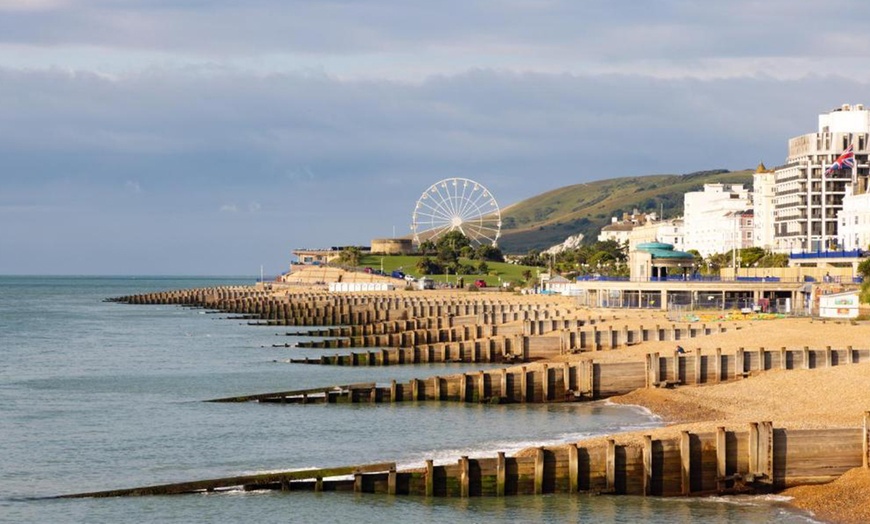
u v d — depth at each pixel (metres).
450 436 100.88
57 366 172.00
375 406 120.75
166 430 106.94
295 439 101.31
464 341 177.38
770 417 91.94
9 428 108.69
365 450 95.12
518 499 76.12
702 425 83.50
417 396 123.88
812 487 74.75
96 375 157.88
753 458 75.00
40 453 96.19
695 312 194.38
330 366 166.38
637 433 82.56
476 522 71.56
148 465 91.12
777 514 71.25
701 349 129.62
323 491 79.50
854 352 121.69
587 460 76.31
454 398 123.38
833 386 102.62
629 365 121.62
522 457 76.75
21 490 82.62
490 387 122.50
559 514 72.50
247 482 80.44
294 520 73.19
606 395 121.69
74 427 109.19
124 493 80.00
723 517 70.88
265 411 118.38
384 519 72.75
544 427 104.62
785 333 141.25
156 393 136.25
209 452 96.06
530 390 121.75
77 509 77.12
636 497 75.88
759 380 112.44
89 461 92.94
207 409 120.25
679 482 76.06
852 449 75.25
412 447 95.88
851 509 70.62
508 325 191.88
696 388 117.06
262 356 186.25
